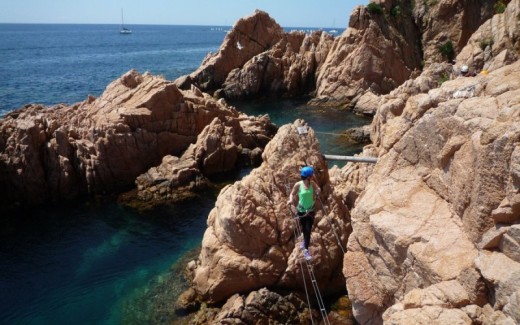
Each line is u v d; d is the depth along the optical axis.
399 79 54.34
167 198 29.16
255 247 17.27
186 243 24.11
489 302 8.53
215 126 33.75
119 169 31.14
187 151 32.91
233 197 17.53
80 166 30.27
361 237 11.81
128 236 25.08
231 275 17.05
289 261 16.94
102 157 30.44
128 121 32.22
